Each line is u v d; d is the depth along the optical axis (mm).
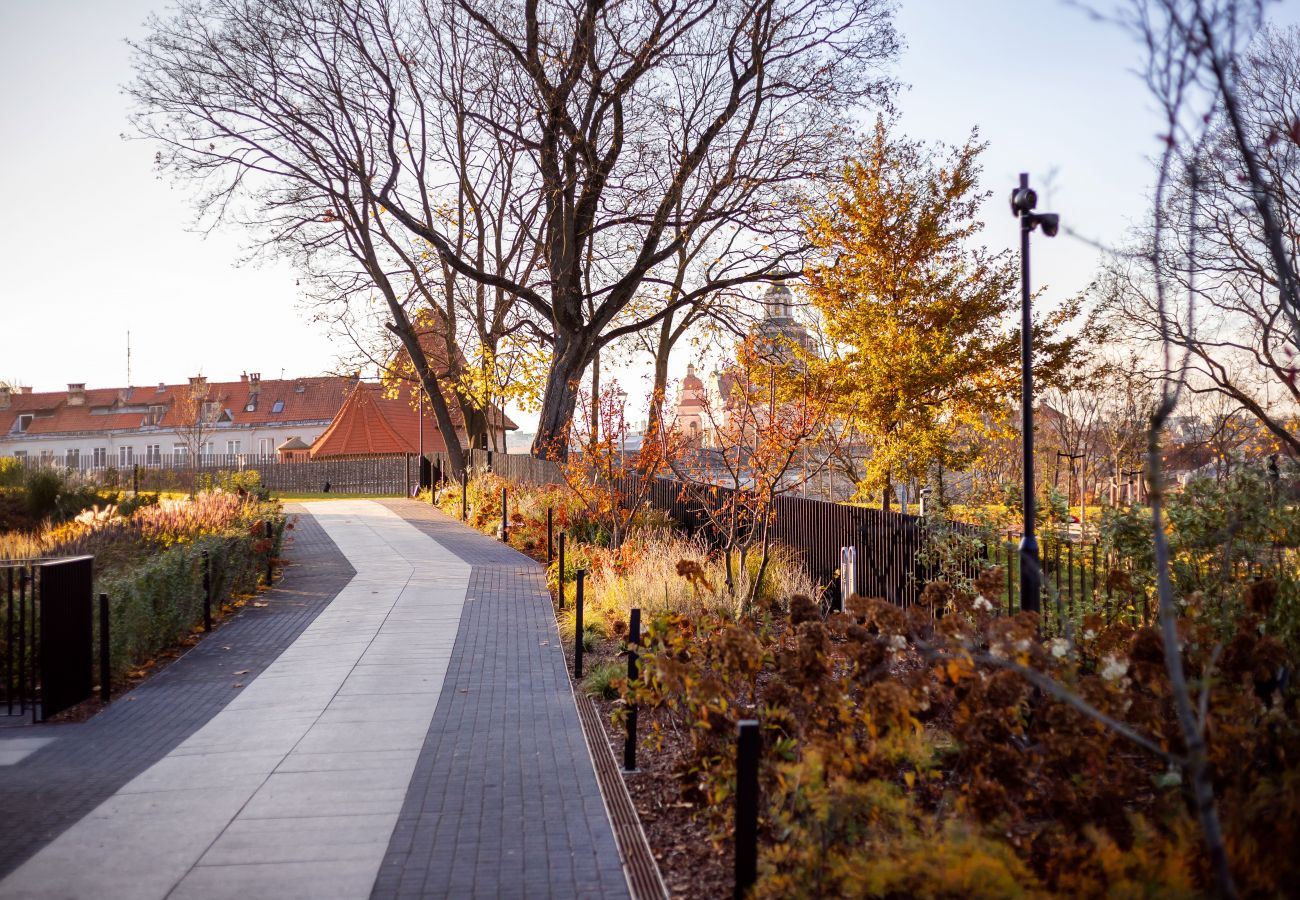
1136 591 8539
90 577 9227
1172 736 5016
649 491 19516
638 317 32188
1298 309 3656
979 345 17953
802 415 12594
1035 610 7176
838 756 4863
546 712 8477
